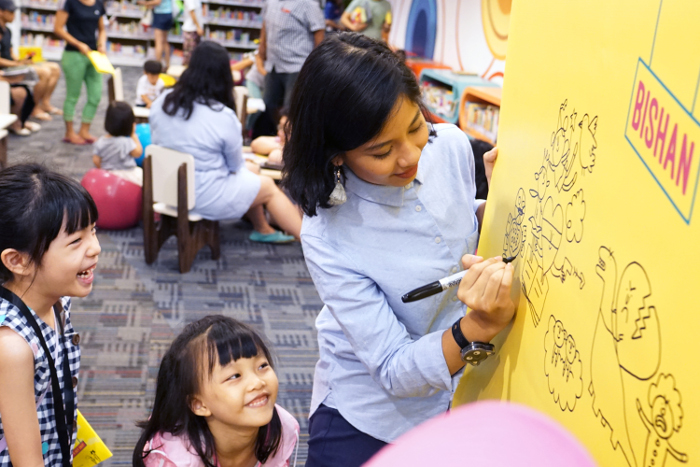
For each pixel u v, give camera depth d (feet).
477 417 1.05
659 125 1.91
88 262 4.42
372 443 4.42
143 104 22.21
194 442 4.88
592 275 2.39
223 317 5.17
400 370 3.83
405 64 3.36
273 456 5.38
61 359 4.71
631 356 2.03
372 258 4.02
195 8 30.50
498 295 3.25
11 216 4.15
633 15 2.15
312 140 3.49
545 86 3.14
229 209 13.62
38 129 23.07
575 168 2.65
